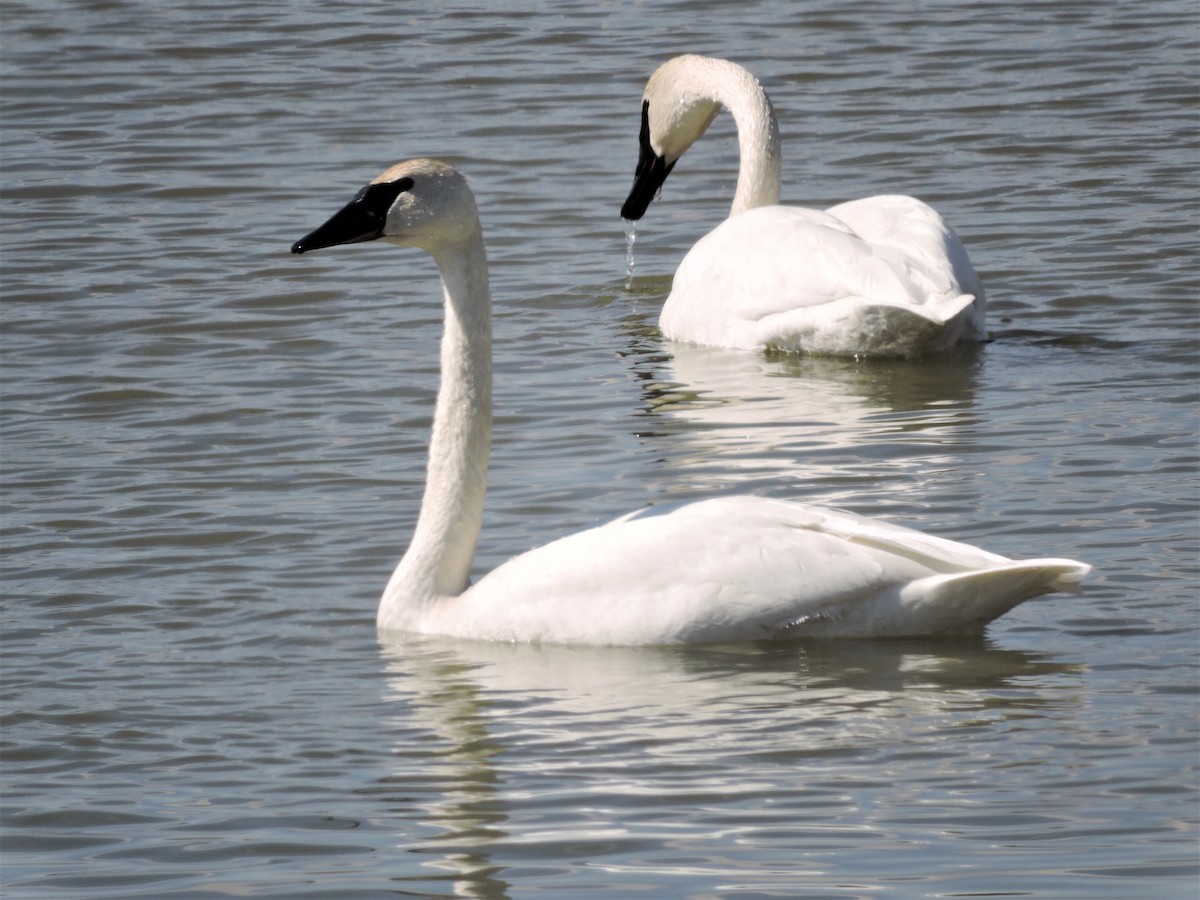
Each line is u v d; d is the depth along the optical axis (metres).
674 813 10.00
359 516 14.80
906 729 10.94
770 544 12.34
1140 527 13.91
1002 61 29.28
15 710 11.54
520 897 9.21
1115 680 11.52
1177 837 9.53
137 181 24.92
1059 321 19.75
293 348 19.17
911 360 18.95
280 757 10.87
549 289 21.64
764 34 30.97
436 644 12.56
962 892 9.07
